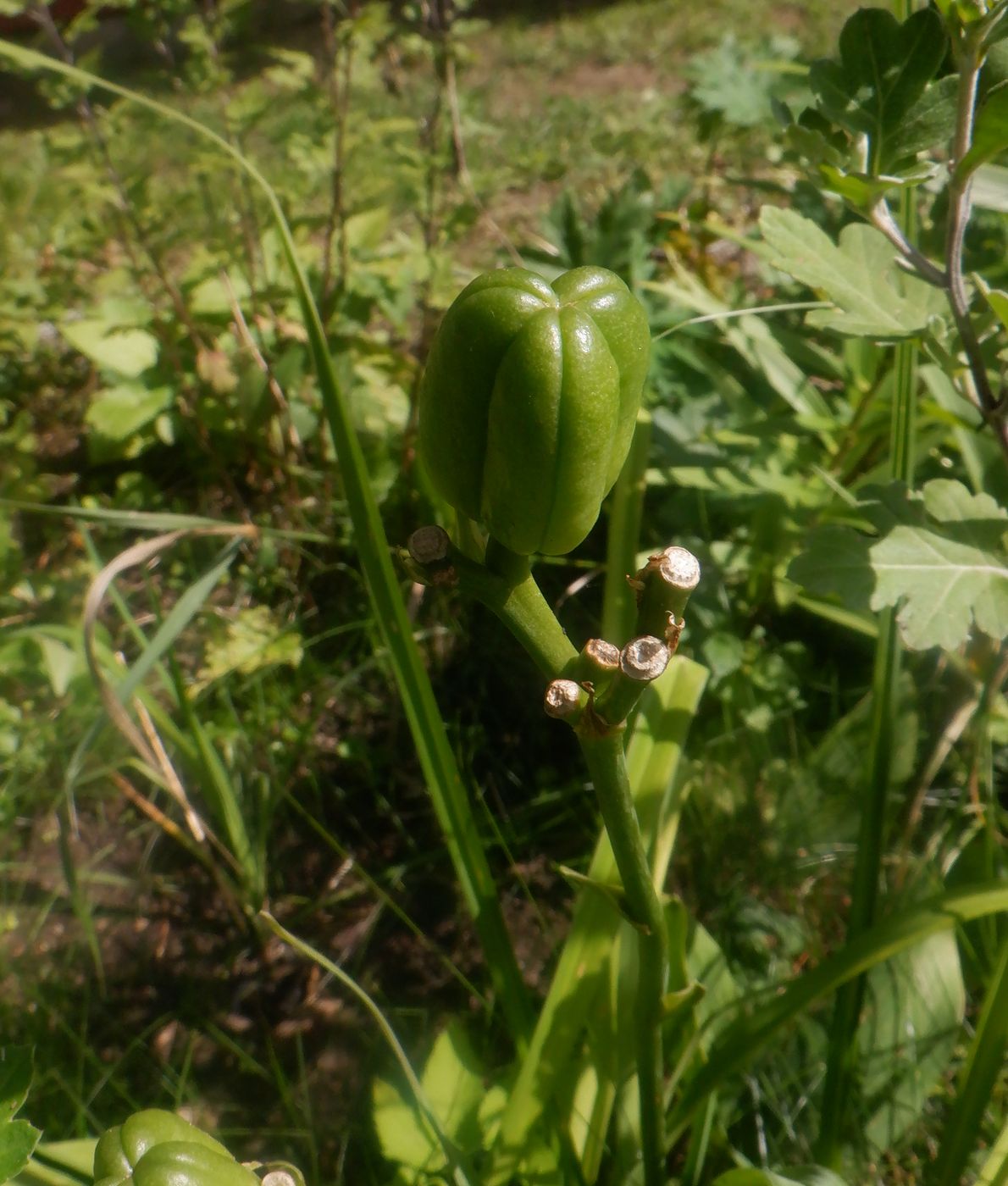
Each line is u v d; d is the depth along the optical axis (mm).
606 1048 234
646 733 251
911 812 303
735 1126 266
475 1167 237
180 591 442
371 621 387
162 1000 332
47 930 350
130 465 512
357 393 453
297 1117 296
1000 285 364
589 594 417
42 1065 301
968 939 283
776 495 380
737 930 305
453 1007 322
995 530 202
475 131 440
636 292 415
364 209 428
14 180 556
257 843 358
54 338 577
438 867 359
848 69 190
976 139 181
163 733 370
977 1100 218
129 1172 107
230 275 497
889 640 240
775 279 440
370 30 392
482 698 389
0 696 399
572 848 355
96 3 390
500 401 102
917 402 347
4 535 427
